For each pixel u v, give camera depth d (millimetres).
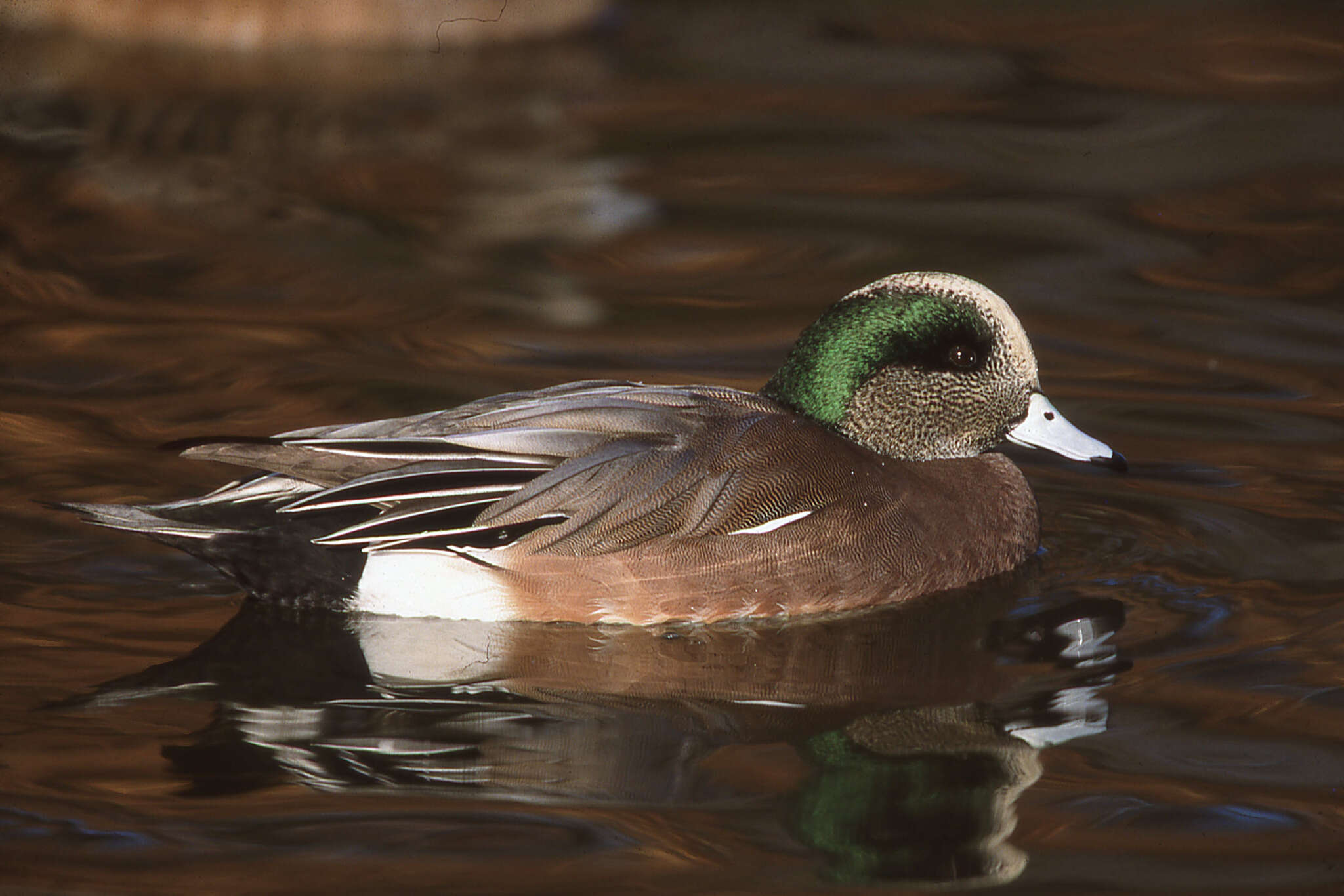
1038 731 8133
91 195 16156
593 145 17672
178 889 6703
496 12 20547
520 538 9547
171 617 9398
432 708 8383
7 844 6992
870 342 10727
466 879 6820
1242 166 17047
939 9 21969
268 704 8367
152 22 20031
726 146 17688
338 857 6957
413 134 17922
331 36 20203
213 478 11016
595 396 10102
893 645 9344
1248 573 9977
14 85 18859
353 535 9438
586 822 7273
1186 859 6988
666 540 9625
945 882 6848
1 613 9297
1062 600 9906
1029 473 11875
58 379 12469
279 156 17188
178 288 14203
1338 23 21219
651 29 21516
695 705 8477
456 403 12188
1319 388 12664
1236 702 8359
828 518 9906
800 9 22000
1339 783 7551
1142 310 14023
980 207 16156
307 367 12789
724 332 13578
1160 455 11727
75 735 7949
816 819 7293
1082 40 20844
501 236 15492
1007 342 10867
